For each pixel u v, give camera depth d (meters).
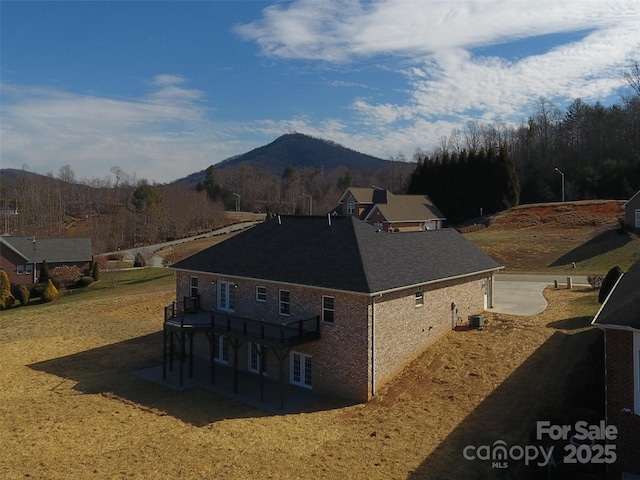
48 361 27.06
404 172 151.25
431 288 24.39
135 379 23.81
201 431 17.61
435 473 14.26
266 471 14.55
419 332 23.45
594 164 94.06
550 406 17.70
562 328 25.47
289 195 141.00
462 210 80.44
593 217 63.94
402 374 21.94
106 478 14.21
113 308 39.69
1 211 102.69
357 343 20.38
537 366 21.09
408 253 25.08
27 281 57.91
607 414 13.63
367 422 18.08
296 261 23.73
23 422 18.61
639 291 14.73
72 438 17.09
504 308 30.39
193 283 27.95
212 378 22.92
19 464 15.15
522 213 71.69
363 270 21.00
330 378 21.27
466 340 24.80
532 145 109.62
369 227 25.34
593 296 32.38
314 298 21.86
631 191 78.12
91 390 22.30
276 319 23.47
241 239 28.09
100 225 95.44
